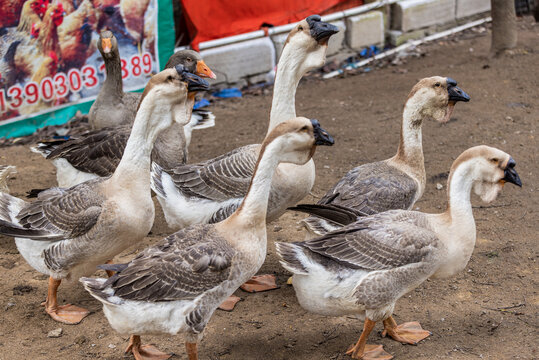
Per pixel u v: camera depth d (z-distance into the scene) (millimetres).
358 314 2727
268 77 5926
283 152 2619
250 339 2877
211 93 5660
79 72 4980
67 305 3068
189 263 2562
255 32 5730
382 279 2639
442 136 4527
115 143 3455
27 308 3078
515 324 2896
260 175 2623
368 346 2787
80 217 2824
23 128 4797
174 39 5426
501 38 5953
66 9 4793
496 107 4941
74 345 2865
